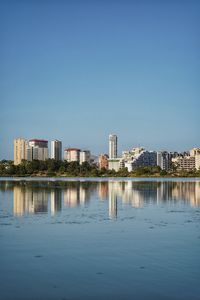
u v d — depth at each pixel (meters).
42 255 29.84
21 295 21.66
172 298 21.12
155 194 92.62
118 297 21.31
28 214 52.84
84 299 21.06
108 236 37.06
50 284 23.34
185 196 86.62
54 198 77.06
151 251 31.09
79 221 46.56
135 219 48.66
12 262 27.89
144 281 23.75
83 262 27.91
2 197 78.50
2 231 39.50
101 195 87.38
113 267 26.61
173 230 40.47
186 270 25.88
